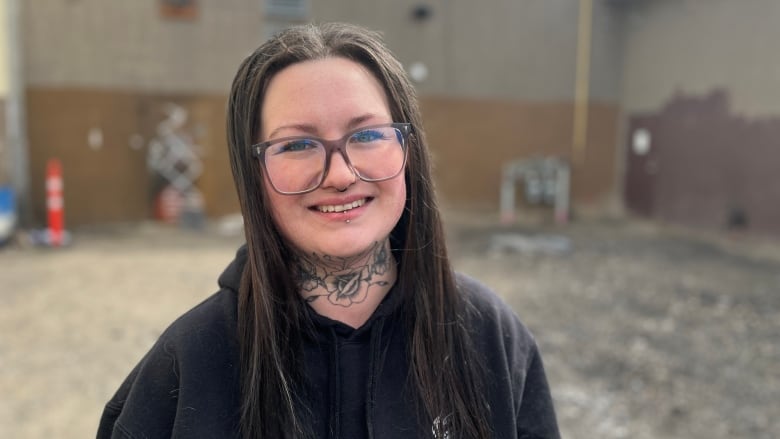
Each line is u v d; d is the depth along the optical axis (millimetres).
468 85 10531
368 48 1020
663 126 10172
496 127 10727
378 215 1019
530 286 6059
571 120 11031
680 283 6293
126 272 6324
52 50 8602
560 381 3836
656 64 10305
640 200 10758
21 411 3395
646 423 3324
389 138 1005
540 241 8352
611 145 11172
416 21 10156
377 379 1059
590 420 3346
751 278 6551
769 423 3328
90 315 4965
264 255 1015
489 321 1168
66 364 4016
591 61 11008
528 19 10664
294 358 1028
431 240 1112
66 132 8773
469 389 1103
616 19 10977
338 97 966
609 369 4035
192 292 5656
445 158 10555
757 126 8438
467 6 10367
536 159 10898
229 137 1044
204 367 1000
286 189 971
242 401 999
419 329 1083
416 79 10266
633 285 6184
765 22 8281
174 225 9203
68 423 3285
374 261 1082
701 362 4164
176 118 9188
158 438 1006
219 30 9219
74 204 8906
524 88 10773
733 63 8812
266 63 983
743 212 8680
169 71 9086
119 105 8930
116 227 8953
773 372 4004
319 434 1027
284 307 1034
